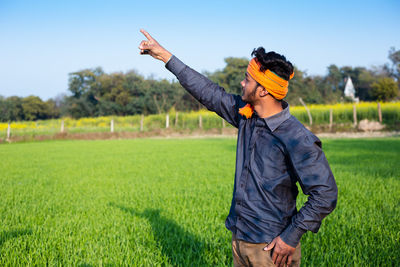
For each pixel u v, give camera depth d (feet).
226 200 20.31
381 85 178.50
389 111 91.30
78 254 12.10
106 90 214.48
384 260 10.89
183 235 13.97
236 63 192.44
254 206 6.43
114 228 14.93
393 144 57.62
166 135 107.76
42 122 149.48
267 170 6.36
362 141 65.87
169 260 11.58
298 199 19.93
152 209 18.56
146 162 42.70
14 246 12.96
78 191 25.03
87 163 42.68
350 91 219.20
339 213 16.38
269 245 6.27
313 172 5.91
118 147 68.69
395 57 216.33
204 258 11.69
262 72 6.23
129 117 135.54
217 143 75.31
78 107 216.33
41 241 13.33
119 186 26.63
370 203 18.28
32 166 40.34
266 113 6.57
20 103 225.76
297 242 6.05
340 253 11.48
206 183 26.81
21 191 25.35
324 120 99.96
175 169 35.83
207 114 117.70
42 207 19.93
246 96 6.62
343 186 23.13
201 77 8.33
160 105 195.83
